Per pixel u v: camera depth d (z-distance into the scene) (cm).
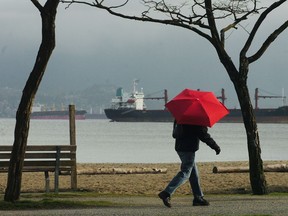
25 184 3234
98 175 3725
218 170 3509
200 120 2136
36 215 1898
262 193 2700
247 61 2739
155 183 3269
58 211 2008
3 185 3212
